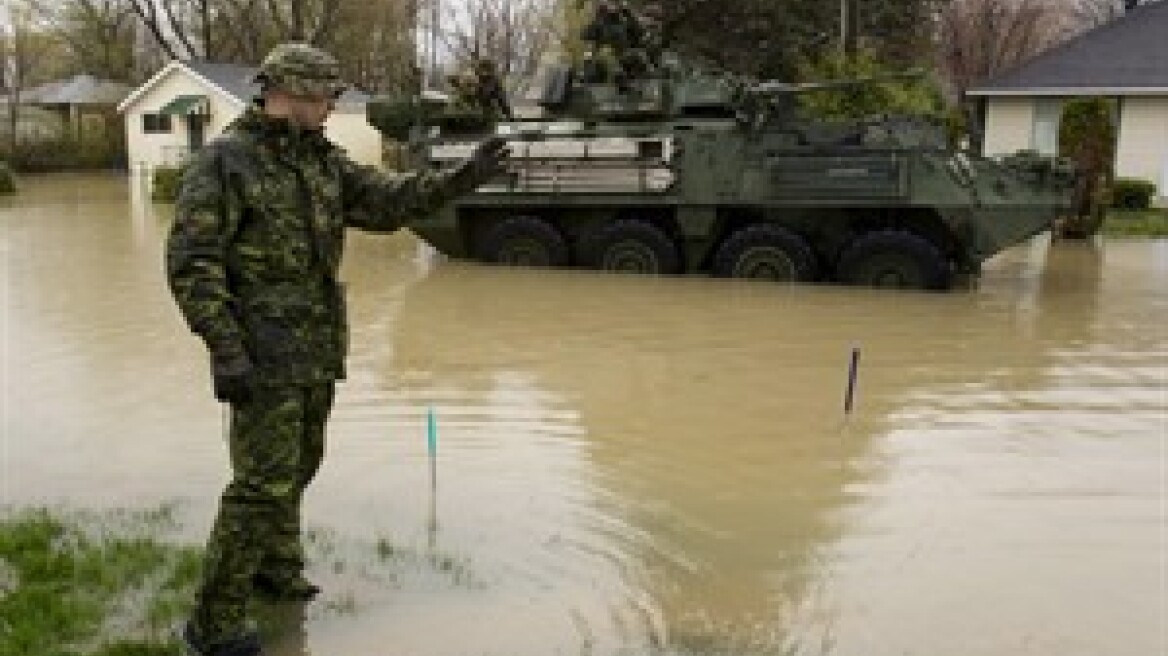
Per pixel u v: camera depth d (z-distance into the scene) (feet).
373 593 14.34
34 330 32.27
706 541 16.47
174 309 35.63
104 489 18.49
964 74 125.90
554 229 46.47
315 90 12.08
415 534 16.44
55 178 121.08
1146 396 25.18
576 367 28.02
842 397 25.11
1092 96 73.61
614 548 16.14
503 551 15.85
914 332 32.76
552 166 45.16
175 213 11.87
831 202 41.19
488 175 13.08
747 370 27.81
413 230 47.93
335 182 12.72
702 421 23.17
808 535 16.80
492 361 28.76
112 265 46.78
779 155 41.93
